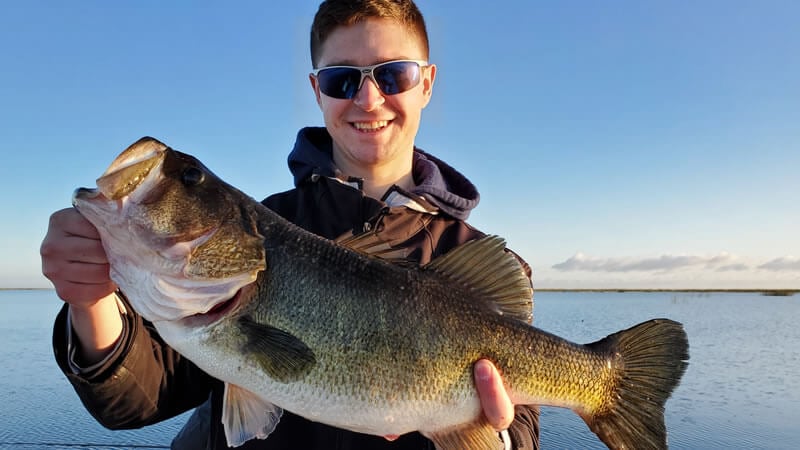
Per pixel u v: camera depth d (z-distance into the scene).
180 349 0.48
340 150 0.71
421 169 0.76
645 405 0.57
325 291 0.49
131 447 1.32
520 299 0.56
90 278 0.44
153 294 0.46
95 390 0.47
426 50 0.74
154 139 0.49
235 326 0.48
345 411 0.48
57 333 0.47
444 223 0.68
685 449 1.52
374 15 0.66
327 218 0.63
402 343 0.50
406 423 0.50
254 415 0.50
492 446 0.52
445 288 0.53
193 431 0.74
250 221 0.50
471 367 0.52
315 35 0.72
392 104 0.67
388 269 0.52
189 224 0.48
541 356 0.55
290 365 0.47
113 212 0.45
